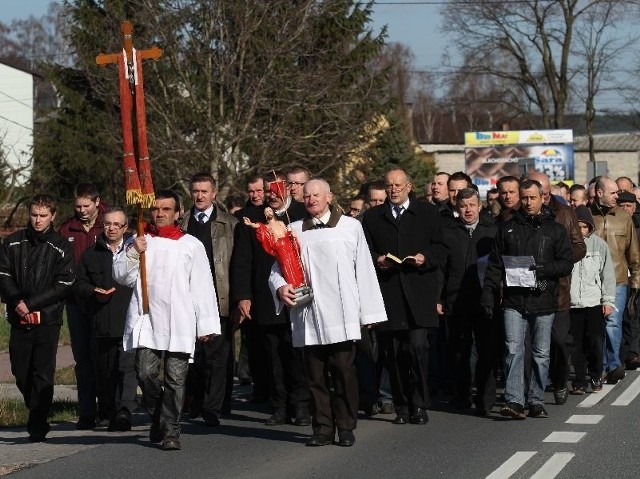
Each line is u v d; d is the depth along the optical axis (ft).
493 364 58.65
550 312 56.34
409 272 54.75
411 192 57.88
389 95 181.37
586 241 66.85
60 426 58.03
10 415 62.13
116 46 160.15
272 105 158.30
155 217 48.14
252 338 63.36
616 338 70.85
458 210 61.41
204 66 156.56
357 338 48.91
